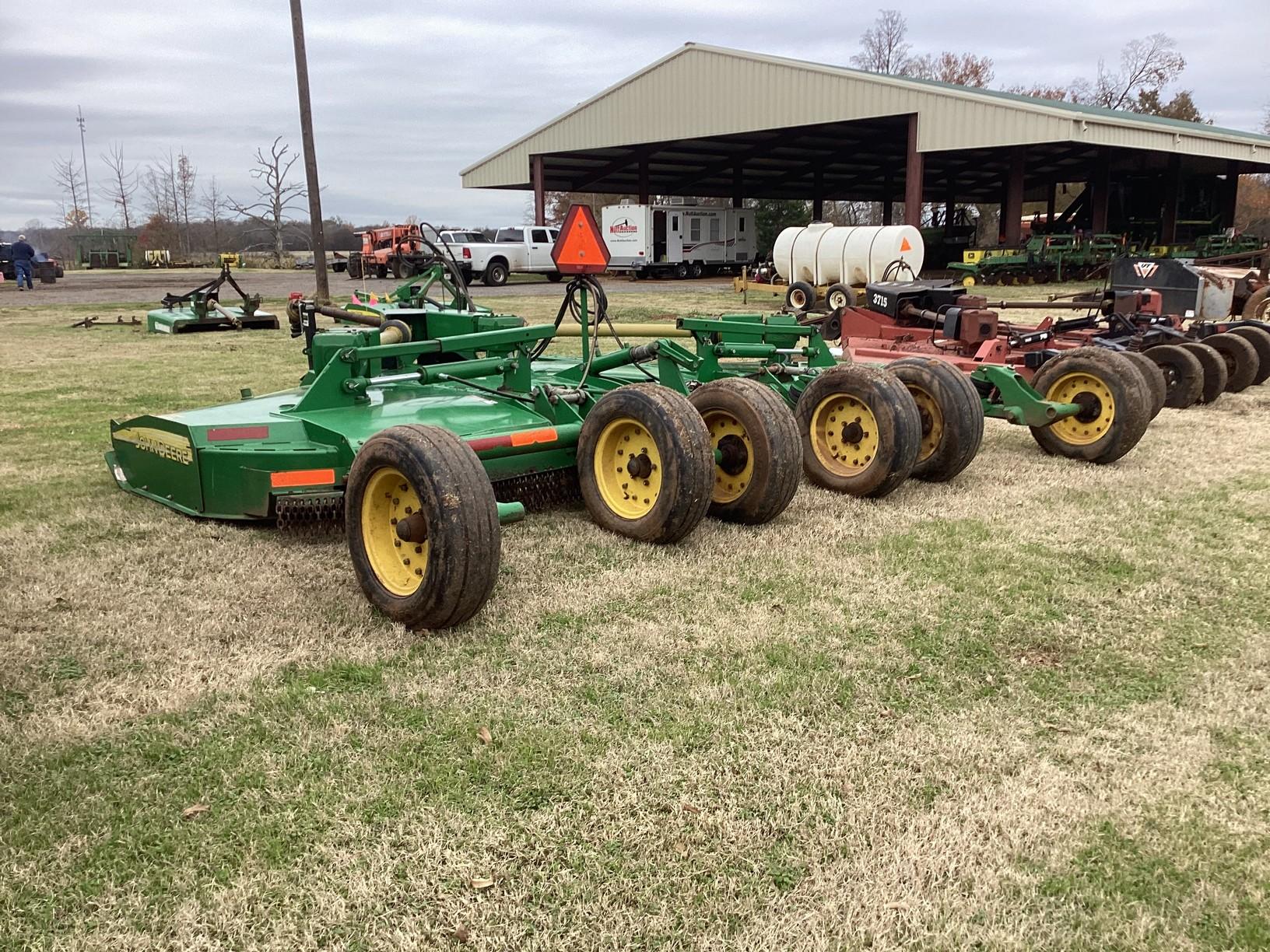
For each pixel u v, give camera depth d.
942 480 6.26
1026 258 28.69
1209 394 9.27
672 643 3.68
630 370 6.97
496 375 5.50
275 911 2.25
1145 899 2.34
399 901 2.29
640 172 39.28
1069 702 3.29
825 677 3.42
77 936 2.17
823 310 19.70
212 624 3.81
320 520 4.59
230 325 16.17
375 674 3.41
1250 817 2.67
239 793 2.70
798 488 5.98
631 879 2.37
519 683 3.36
